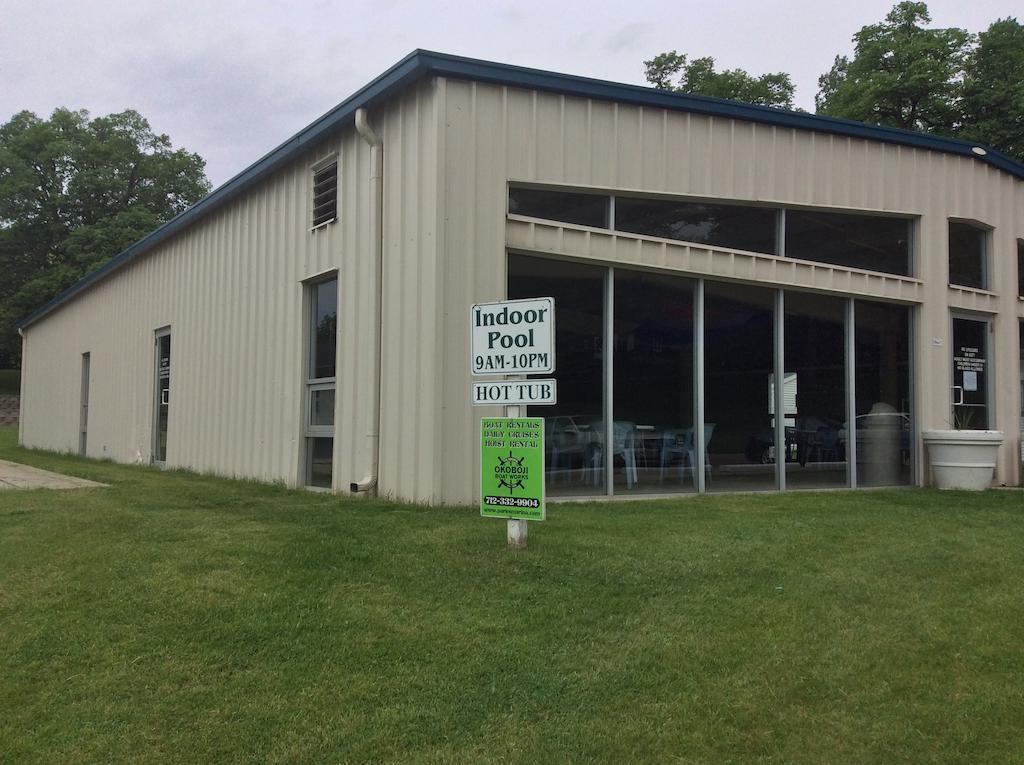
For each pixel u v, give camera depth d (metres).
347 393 9.58
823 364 10.97
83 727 3.47
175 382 14.52
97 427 18.67
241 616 4.61
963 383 12.27
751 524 7.38
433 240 8.27
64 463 15.66
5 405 46.81
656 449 9.54
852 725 3.64
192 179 50.47
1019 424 12.79
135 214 45.28
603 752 3.38
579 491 9.05
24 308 44.41
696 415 9.85
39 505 7.86
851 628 4.70
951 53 26.80
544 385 5.79
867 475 11.22
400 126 8.86
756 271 10.30
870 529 7.29
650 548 6.24
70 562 5.57
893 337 11.69
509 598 5.04
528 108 8.84
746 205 10.39
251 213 12.12
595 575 5.50
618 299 9.44
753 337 10.41
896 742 3.52
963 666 4.24
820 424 10.87
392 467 8.77
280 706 3.67
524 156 8.77
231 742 3.38
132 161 48.69
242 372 12.14
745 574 5.64
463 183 8.40
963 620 4.85
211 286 13.30
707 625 4.67
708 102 9.86
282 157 10.86
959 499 9.60
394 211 8.90
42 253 48.06
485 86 8.59
